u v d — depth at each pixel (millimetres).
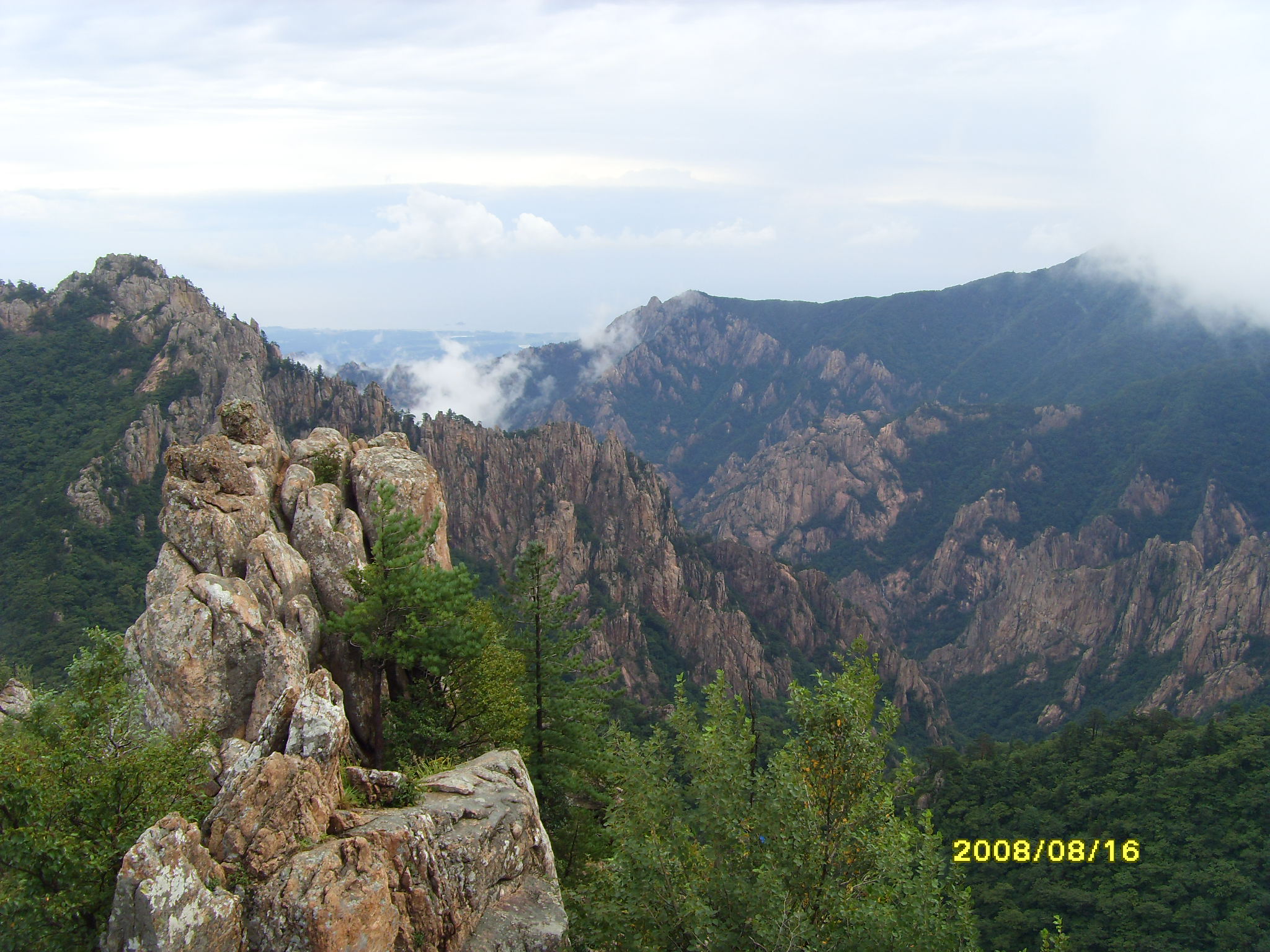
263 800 20891
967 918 28734
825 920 26922
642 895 27156
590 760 44719
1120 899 99438
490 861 24328
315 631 33125
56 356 165000
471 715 36781
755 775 30766
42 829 20203
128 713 26734
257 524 34812
